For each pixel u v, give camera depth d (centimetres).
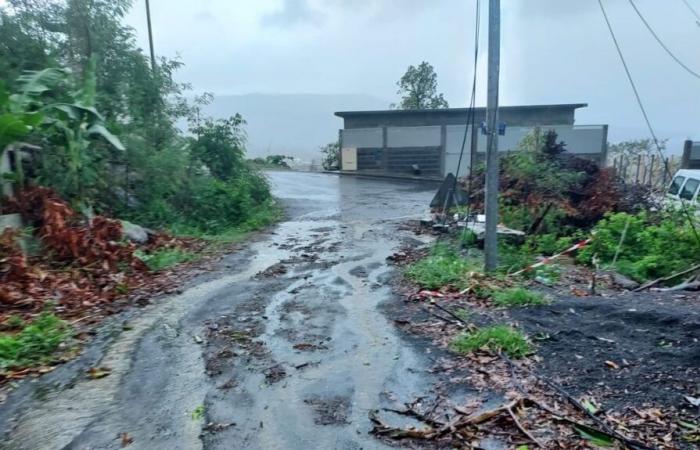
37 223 715
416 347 412
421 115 2364
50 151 823
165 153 1057
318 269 708
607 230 775
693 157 1492
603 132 2119
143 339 446
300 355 404
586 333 411
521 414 298
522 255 741
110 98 1031
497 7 584
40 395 343
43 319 465
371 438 282
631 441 261
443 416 302
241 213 1167
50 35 1004
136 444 281
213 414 313
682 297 495
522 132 2119
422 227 1066
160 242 843
